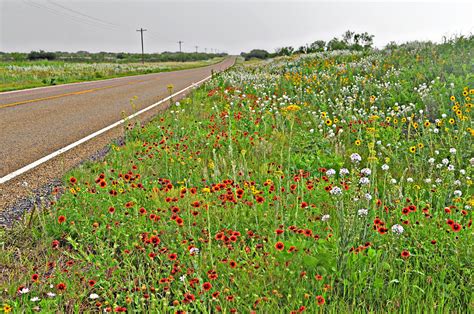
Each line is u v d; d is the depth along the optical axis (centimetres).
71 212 397
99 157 634
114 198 423
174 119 803
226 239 320
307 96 1105
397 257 314
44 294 289
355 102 1007
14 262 331
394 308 260
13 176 552
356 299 274
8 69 3172
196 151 629
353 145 661
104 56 10762
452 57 1198
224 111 892
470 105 639
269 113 845
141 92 1733
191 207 407
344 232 290
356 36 2514
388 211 370
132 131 782
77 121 975
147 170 549
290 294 265
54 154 662
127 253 325
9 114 1085
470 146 566
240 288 277
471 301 259
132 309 267
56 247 326
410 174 514
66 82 2486
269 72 2008
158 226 373
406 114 777
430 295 263
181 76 3253
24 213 397
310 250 309
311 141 612
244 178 489
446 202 395
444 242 307
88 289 295
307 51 3166
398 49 1788
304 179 475
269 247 318
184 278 278
